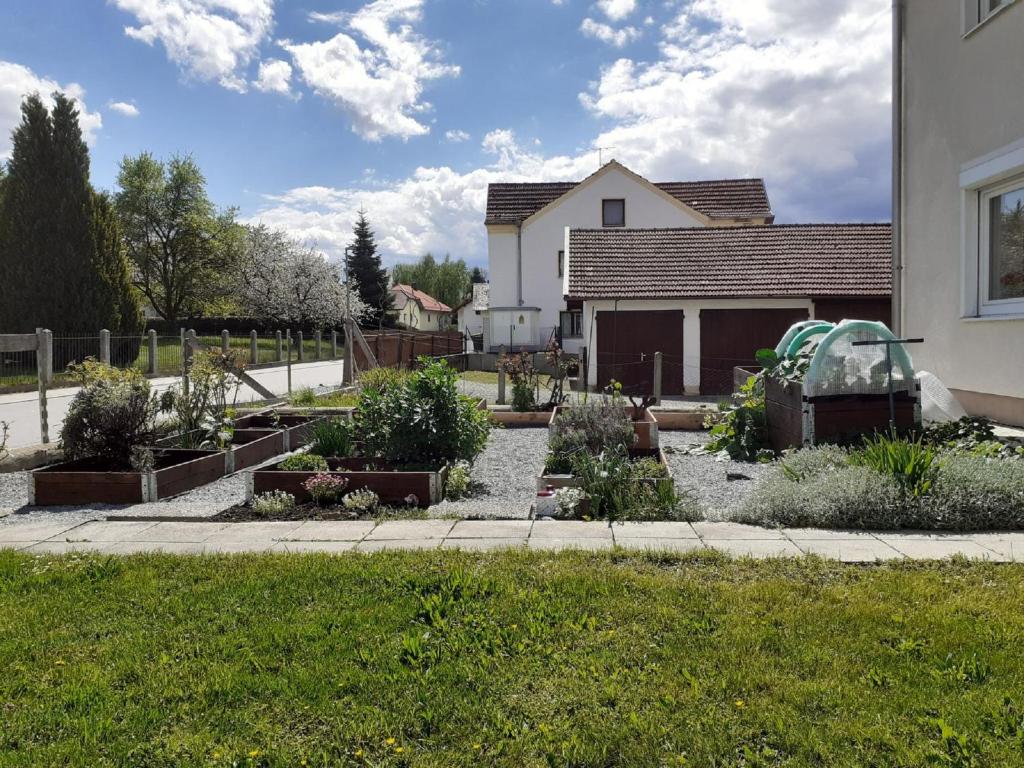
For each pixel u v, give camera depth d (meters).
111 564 4.64
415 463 7.48
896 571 4.29
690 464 8.61
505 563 4.53
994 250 8.50
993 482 5.36
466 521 5.77
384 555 4.76
